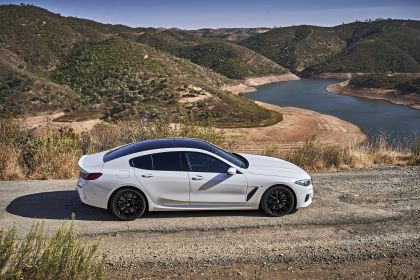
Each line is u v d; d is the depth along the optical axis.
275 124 79.75
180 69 144.25
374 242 6.42
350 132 75.62
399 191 8.88
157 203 7.16
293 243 6.32
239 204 7.33
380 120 89.56
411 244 6.38
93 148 11.39
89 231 6.50
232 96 105.12
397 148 14.07
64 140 11.02
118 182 6.97
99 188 6.97
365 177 10.08
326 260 5.89
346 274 5.58
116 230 6.59
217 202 7.27
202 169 7.26
